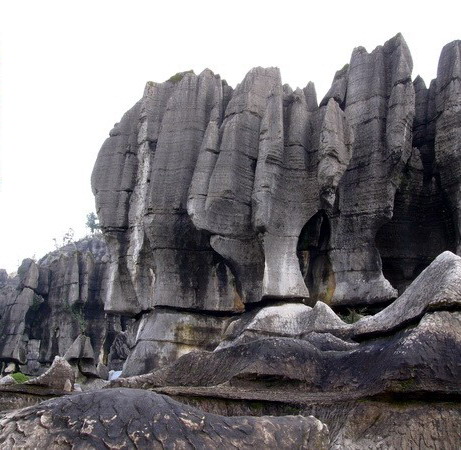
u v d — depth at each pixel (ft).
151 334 72.28
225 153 68.54
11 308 147.43
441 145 63.82
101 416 14.23
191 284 73.31
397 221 68.64
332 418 24.12
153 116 81.00
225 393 28.43
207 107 77.51
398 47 67.41
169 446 14.06
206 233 68.28
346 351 31.37
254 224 65.10
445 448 21.54
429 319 23.98
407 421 22.04
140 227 78.54
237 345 36.63
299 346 31.91
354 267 64.18
